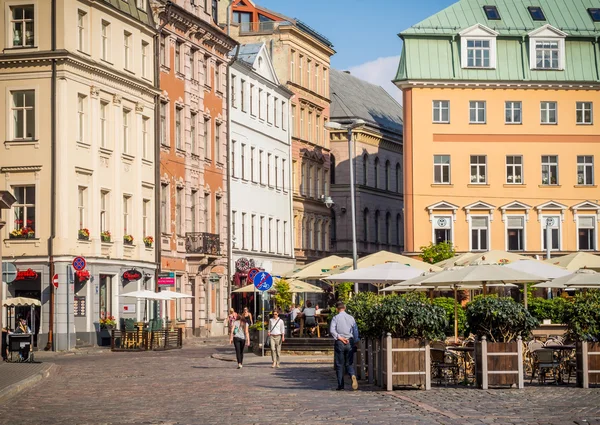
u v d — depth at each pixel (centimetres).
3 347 4588
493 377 2572
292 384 2892
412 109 8075
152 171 6356
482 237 8088
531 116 8125
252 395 2531
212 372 3509
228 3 7862
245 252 8031
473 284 3850
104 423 1966
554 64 8144
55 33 5316
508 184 8088
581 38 8188
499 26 8200
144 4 6300
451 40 8138
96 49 5644
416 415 1980
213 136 7450
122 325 5809
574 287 3881
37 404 2381
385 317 2581
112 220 5803
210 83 7406
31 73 5319
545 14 8312
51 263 5244
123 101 5972
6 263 4588
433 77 8044
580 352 2620
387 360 2567
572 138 8144
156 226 6362
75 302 5378
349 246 10406
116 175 5841
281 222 8938
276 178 8856
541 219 8119
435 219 8075
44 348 5219
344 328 2658
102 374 3450
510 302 2600
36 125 5297
